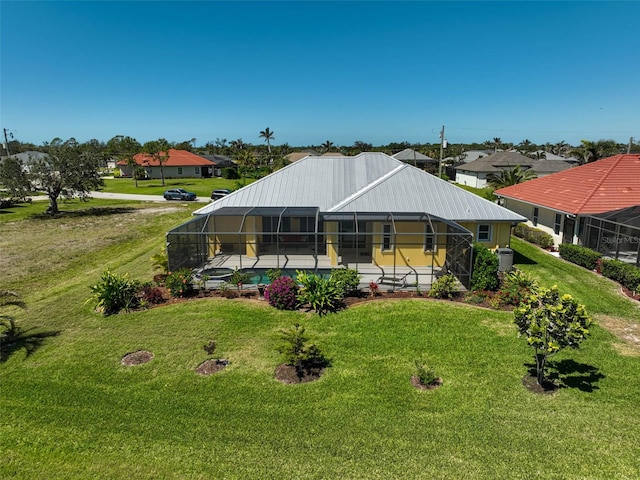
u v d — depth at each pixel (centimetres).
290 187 2506
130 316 1543
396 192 2261
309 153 11456
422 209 2192
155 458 828
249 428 915
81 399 1041
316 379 1112
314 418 947
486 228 2272
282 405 1000
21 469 805
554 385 1061
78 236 3203
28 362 1233
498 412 955
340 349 1270
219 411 980
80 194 4331
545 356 1022
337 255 2102
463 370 1141
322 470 787
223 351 1272
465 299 1631
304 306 1588
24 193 4038
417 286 1711
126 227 3581
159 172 8769
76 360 1238
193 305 1619
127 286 1634
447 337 1334
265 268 2086
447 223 1908
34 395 1062
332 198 2416
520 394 1025
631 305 1616
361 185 2491
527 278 1722
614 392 1027
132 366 1198
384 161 2681
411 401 1005
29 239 3102
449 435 879
